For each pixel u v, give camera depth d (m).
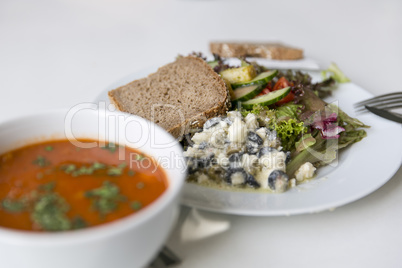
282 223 0.31
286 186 0.32
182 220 0.31
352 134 0.39
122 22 0.69
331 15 0.74
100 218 0.24
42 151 0.29
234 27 0.69
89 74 0.54
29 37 0.63
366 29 0.68
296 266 0.28
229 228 0.30
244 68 0.44
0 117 0.44
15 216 0.24
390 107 0.43
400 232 0.31
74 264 0.22
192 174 0.33
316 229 0.31
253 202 0.30
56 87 0.50
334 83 0.46
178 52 0.59
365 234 0.31
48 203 0.24
